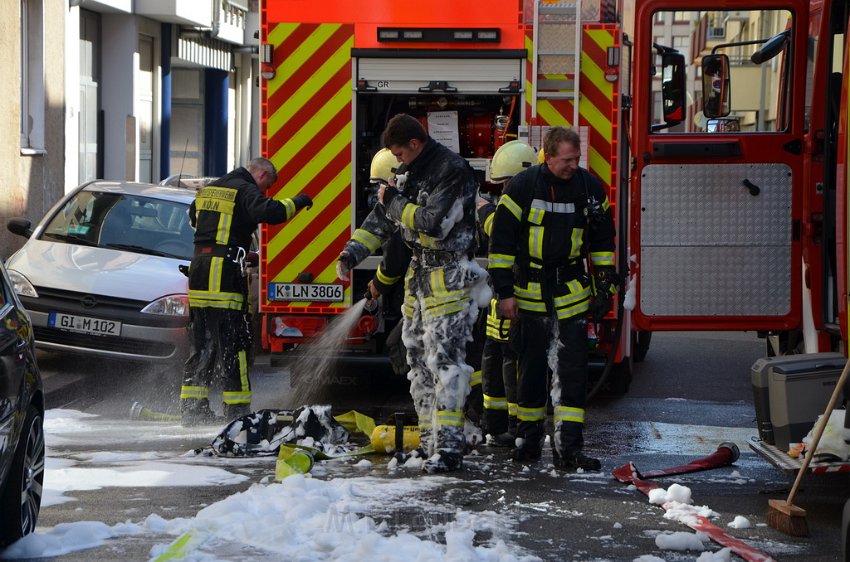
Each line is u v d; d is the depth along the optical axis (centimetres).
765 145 1019
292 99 1067
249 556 589
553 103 1056
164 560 571
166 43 2858
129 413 1057
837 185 786
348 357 1099
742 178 1023
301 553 591
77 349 1140
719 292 1030
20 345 602
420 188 805
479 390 968
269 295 1087
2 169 1819
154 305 1145
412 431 887
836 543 651
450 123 1112
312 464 807
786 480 809
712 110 1030
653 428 1015
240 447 865
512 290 822
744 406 1149
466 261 820
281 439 887
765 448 773
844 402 739
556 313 830
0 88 1803
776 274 1028
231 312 985
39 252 1224
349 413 955
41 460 636
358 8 1062
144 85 2781
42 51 1992
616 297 1058
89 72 2517
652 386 1277
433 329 820
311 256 1082
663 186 1028
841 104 789
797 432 758
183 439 933
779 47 1031
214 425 995
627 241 1059
